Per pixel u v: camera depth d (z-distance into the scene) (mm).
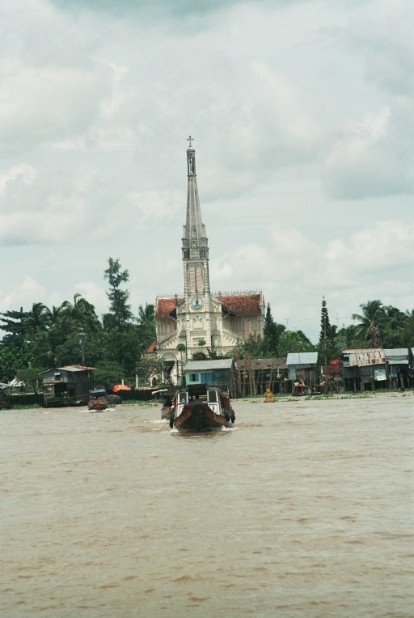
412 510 32875
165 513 34469
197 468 46344
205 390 75375
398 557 27156
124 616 23516
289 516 32781
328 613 23062
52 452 59969
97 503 37312
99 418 102000
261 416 86375
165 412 87312
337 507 33906
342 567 26453
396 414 80625
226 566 27078
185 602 24297
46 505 37531
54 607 24312
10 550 29969
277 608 23547
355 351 138375
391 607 23297
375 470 42531
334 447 53062
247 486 39469
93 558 28641
